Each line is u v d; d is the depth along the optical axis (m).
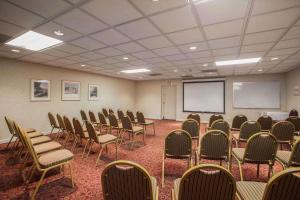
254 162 2.15
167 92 9.91
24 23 2.49
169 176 2.67
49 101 5.84
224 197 1.15
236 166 3.03
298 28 2.62
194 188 1.15
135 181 1.21
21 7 2.06
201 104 8.92
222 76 8.37
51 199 2.08
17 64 4.99
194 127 3.42
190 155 2.42
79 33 2.87
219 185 1.13
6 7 2.05
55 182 2.49
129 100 10.11
